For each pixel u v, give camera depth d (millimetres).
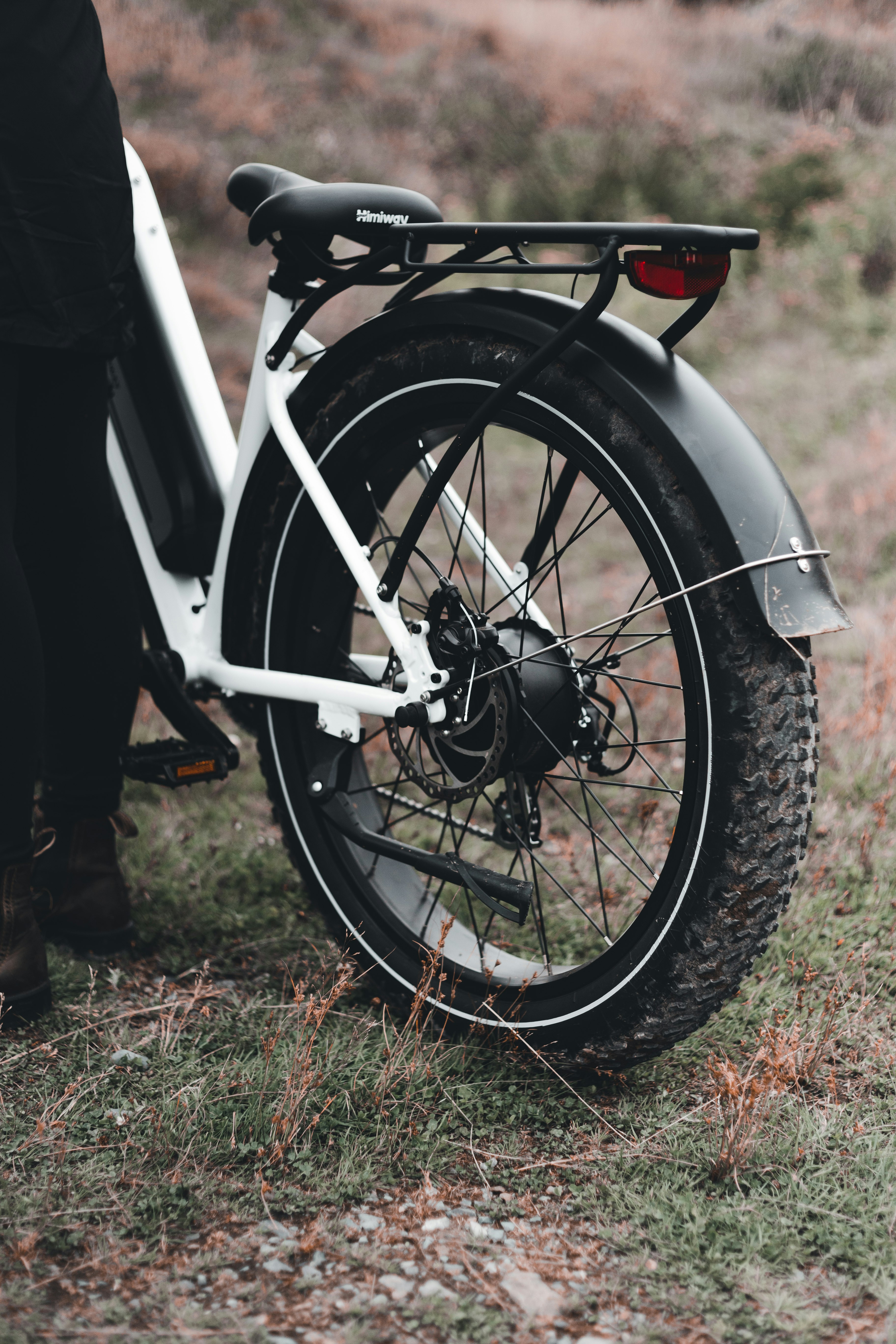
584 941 1976
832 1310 1161
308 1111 1456
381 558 4473
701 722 1391
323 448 1771
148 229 2078
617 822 2479
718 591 1356
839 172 10469
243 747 2914
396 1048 1598
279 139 11164
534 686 1563
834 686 3135
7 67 1511
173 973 1911
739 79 12938
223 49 12930
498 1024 1622
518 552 4797
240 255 9258
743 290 8766
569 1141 1448
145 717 2957
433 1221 1293
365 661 1930
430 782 1655
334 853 1846
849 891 2074
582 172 10516
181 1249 1233
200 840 2395
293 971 1908
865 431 6004
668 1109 1492
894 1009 1743
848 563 4199
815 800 1408
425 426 1674
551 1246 1258
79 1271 1196
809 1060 1565
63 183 1577
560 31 14656
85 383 1736
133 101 11422
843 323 8078
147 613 2113
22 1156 1361
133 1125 1425
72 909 1926
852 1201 1306
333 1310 1145
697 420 1389
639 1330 1129
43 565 1810
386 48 13719
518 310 1522
